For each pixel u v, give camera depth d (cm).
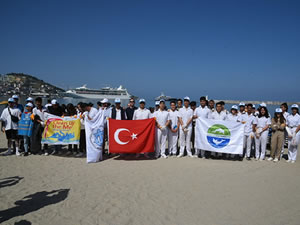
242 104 856
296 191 489
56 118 735
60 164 657
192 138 885
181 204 416
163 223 351
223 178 562
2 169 597
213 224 351
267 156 827
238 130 729
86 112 732
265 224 354
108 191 466
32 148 752
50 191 461
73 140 721
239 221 362
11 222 343
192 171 613
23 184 497
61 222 346
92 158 680
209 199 439
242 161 736
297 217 378
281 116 731
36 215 365
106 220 355
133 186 496
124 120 722
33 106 768
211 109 863
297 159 787
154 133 732
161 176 567
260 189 496
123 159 731
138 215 373
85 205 403
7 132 746
